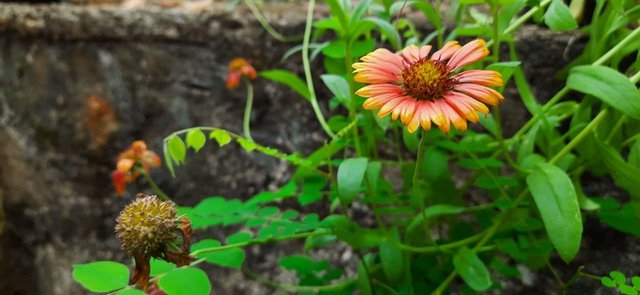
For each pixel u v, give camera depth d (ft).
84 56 1.81
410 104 1.15
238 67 1.69
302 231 1.57
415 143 1.52
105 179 1.87
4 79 1.84
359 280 1.54
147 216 1.24
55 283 1.92
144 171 1.60
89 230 1.89
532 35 1.62
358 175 1.32
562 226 1.26
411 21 1.74
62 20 1.78
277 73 1.53
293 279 1.82
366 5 1.40
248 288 1.84
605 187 1.61
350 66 1.44
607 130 1.41
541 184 1.30
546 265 1.65
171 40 1.79
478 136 1.57
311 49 1.77
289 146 1.82
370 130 1.58
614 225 1.47
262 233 1.46
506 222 1.47
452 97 1.15
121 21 1.77
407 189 1.62
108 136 1.84
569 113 1.49
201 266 1.85
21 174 1.89
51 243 1.91
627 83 1.28
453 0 1.48
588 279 1.61
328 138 1.79
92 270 1.24
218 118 1.83
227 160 1.84
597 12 1.45
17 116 1.86
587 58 1.53
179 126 1.84
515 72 1.47
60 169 1.88
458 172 1.74
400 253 1.48
